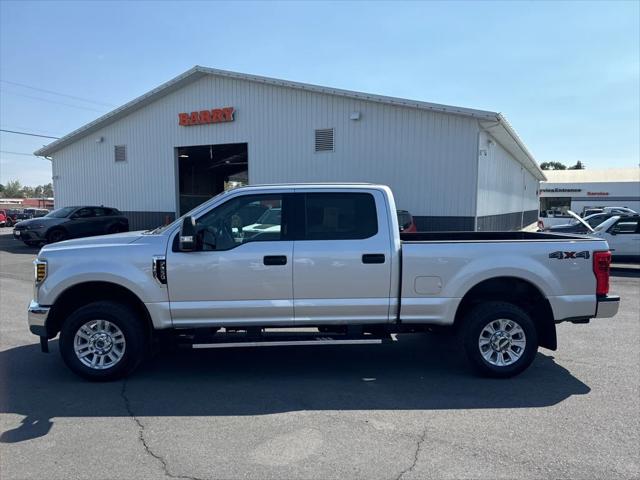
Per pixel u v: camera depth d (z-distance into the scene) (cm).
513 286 516
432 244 488
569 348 611
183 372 529
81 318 485
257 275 481
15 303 890
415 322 494
